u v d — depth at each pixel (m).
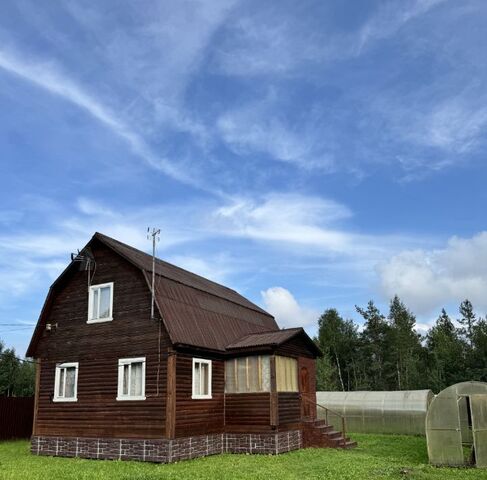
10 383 46.97
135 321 20.28
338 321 70.06
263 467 16.91
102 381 20.47
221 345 21.70
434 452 17.48
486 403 17.48
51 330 22.42
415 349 63.88
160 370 19.17
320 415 33.16
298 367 23.48
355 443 23.38
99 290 21.67
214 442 20.45
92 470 16.47
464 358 53.88
